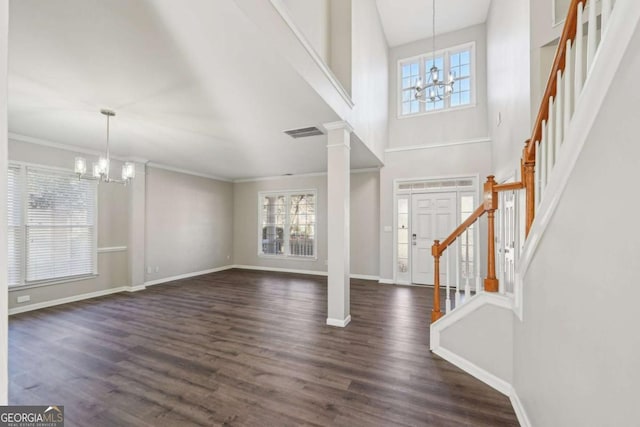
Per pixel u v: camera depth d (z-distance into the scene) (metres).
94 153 4.84
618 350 0.84
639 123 0.75
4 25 0.71
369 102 4.55
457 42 5.77
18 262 4.00
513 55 3.45
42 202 4.26
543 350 1.46
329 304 3.54
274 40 1.95
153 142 4.33
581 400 1.07
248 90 2.61
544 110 1.57
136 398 2.07
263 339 3.10
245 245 7.85
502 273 2.21
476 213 2.49
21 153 4.02
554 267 1.33
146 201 5.72
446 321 2.63
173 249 6.27
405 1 5.04
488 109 5.30
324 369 2.46
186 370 2.45
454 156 5.47
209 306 4.34
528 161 1.95
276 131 3.78
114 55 2.07
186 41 1.91
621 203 0.83
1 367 0.69
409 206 5.83
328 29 3.57
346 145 3.51
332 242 3.52
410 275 5.81
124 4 1.57
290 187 7.30
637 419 0.75
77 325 3.53
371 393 2.12
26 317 3.83
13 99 2.79
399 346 2.91
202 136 4.02
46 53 2.04
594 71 0.97
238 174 7.19
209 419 1.85
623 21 0.82
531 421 1.62
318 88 2.65
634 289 0.77
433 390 2.15
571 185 1.16
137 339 3.10
